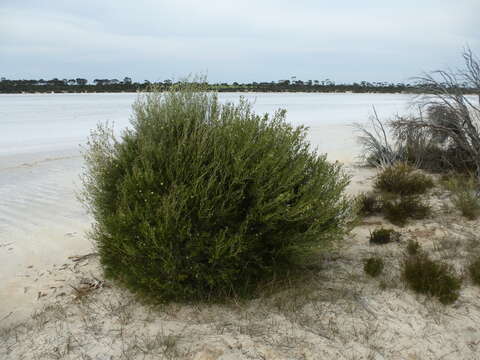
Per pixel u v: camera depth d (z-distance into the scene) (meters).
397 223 5.44
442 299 3.50
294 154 3.87
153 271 3.30
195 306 3.46
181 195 3.16
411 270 3.79
